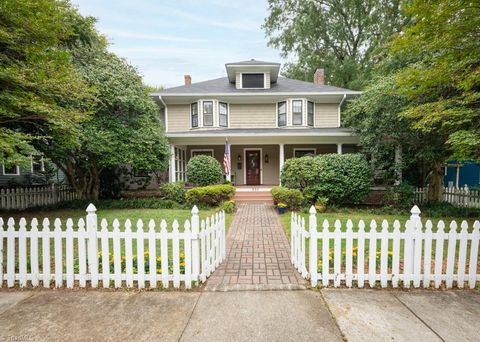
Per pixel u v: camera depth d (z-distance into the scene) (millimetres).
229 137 13570
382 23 20812
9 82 4711
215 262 4113
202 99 15258
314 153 16844
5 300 3107
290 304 2992
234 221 7922
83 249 3422
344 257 4414
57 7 5707
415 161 9984
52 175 13227
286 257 4676
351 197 9656
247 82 16266
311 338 2395
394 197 9766
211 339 2391
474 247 3350
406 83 5578
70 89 5758
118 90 9664
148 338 2410
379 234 3367
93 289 3389
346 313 2797
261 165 16969
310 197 9734
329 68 23438
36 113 5379
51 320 2697
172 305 2992
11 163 5102
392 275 3396
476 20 4129
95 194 11422
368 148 10641
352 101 12695
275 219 8203
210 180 12117
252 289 3371
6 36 4359
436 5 4234
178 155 15430
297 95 15156
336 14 23375
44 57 4992
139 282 3398
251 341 2361
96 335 2455
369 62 21344
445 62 4883
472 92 5344
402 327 2551
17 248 5336
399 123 8758
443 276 3398
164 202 10531
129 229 3410
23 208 9977
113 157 9406
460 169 14633
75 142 6977
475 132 5648
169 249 5125
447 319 2680
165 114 15906
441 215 8539
